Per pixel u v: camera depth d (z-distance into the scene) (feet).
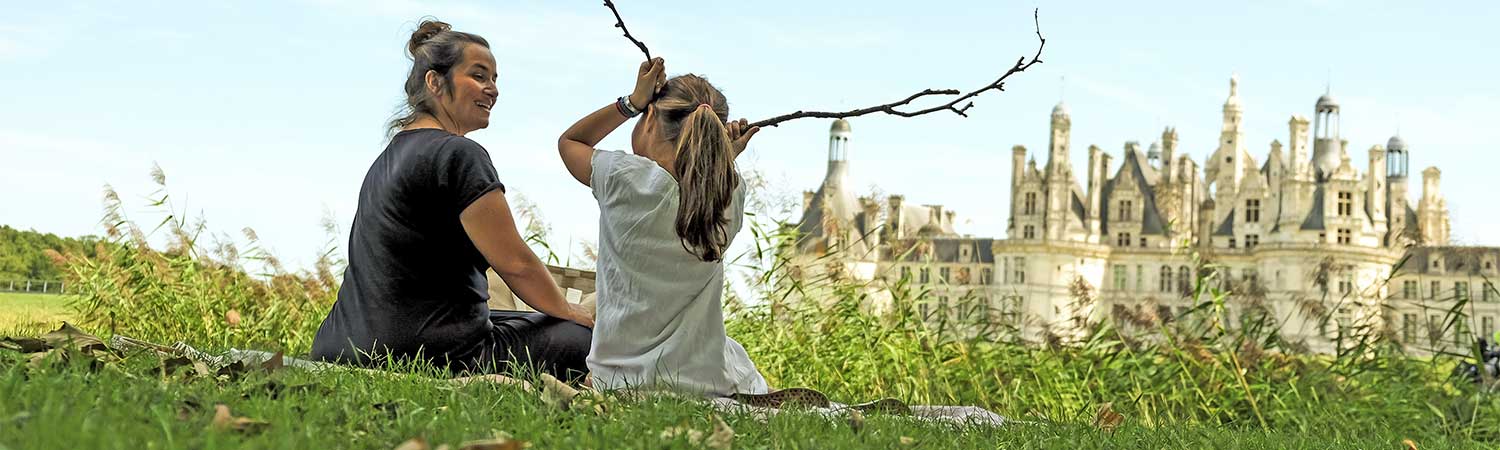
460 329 13.91
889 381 28.63
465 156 13.58
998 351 29.63
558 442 9.53
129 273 30.78
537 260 13.92
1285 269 364.38
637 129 13.35
